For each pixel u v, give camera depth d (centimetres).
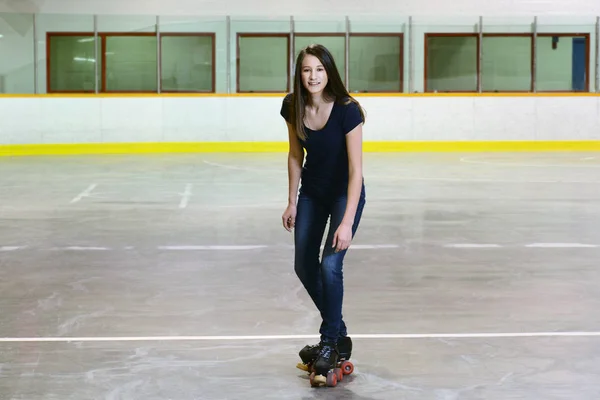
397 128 2080
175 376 417
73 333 500
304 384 405
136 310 560
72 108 1995
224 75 2142
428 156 1956
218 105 2045
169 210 1084
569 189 1323
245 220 994
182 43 2130
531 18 2161
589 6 2197
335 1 2164
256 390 397
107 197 1222
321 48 396
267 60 2152
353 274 681
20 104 1977
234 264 726
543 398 384
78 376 417
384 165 1731
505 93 2098
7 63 2080
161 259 750
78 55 2106
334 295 403
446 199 1198
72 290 625
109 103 2009
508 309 563
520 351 461
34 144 1986
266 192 1281
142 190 1308
